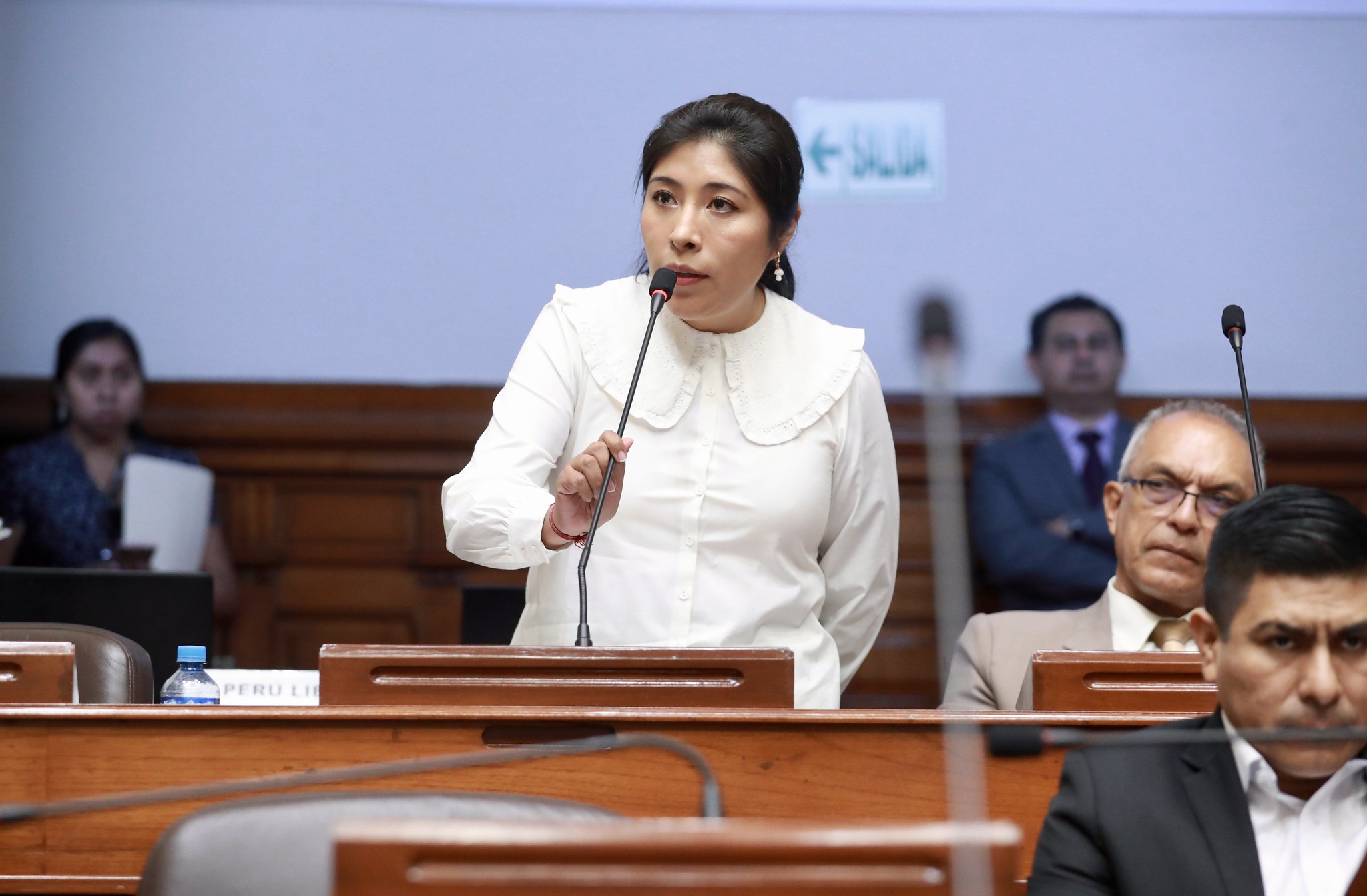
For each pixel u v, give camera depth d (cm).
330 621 1920
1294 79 1900
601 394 897
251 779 670
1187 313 1889
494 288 1925
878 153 1898
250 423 1906
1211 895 544
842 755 682
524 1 1912
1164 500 893
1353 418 1886
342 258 1919
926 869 354
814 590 904
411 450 1923
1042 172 1894
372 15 1911
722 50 1912
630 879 352
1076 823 572
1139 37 1894
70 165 1900
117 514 1723
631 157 1925
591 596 877
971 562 1755
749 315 917
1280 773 555
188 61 1906
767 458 888
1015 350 1875
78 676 764
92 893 660
